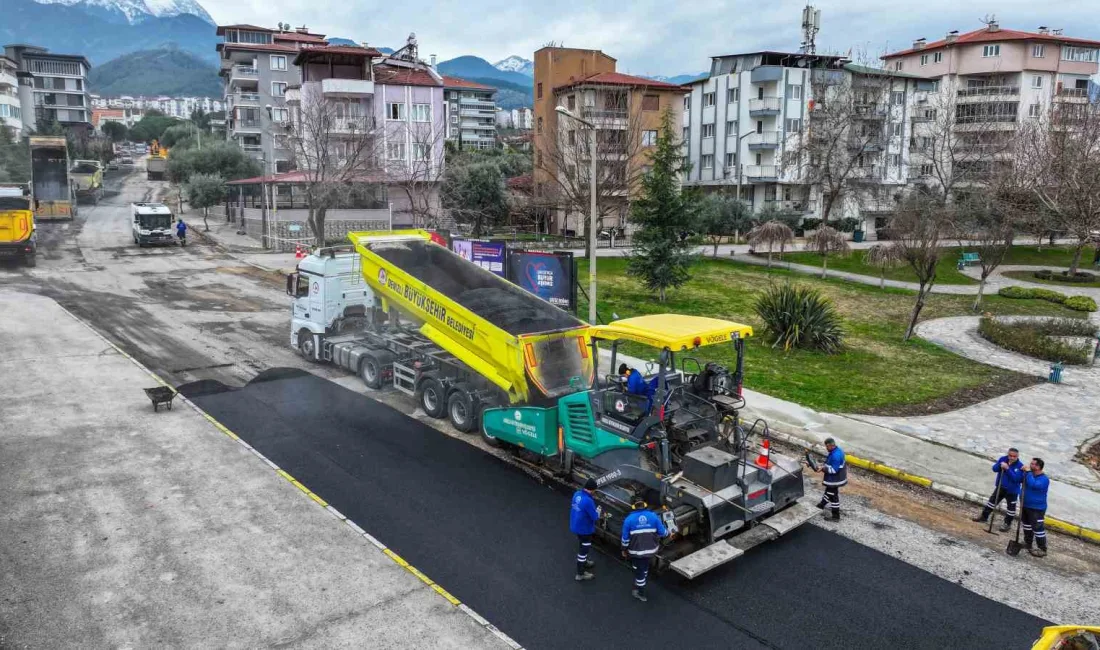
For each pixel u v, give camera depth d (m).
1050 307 31.30
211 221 56.44
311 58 53.28
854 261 42.34
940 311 29.38
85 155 102.12
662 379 9.89
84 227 48.69
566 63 53.69
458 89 132.38
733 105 59.38
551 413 12.04
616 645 7.84
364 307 18.73
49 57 119.38
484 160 61.12
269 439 13.52
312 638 7.74
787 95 56.75
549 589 8.90
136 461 12.28
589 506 8.97
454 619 8.20
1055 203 14.43
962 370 19.95
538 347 12.60
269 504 10.88
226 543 9.67
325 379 17.56
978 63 65.94
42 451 12.57
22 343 19.88
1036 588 9.21
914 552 10.05
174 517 10.34
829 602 8.77
